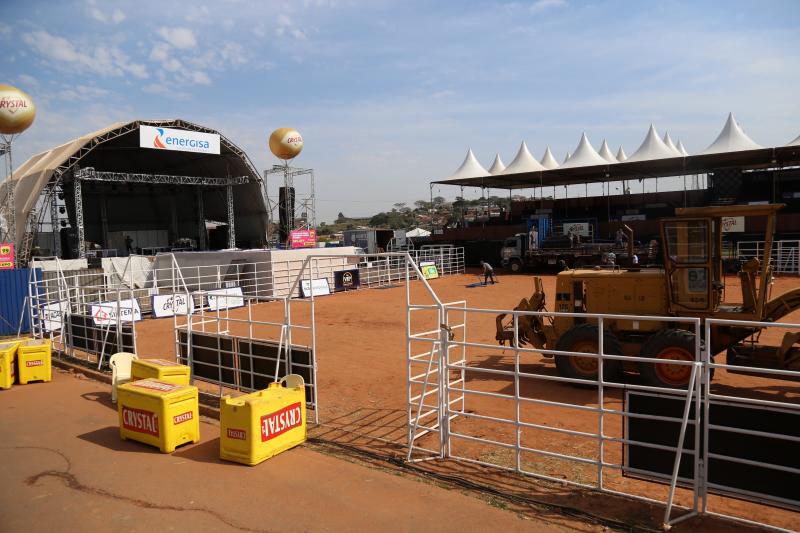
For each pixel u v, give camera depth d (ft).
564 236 112.47
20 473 21.21
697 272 29.68
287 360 27.73
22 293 61.62
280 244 139.85
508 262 117.70
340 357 41.45
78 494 19.17
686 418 15.51
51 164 108.88
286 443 23.07
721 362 36.32
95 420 28.37
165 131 117.70
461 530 15.89
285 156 136.05
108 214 169.89
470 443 23.31
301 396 23.99
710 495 17.89
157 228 184.75
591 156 133.49
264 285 80.79
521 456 21.62
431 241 156.15
